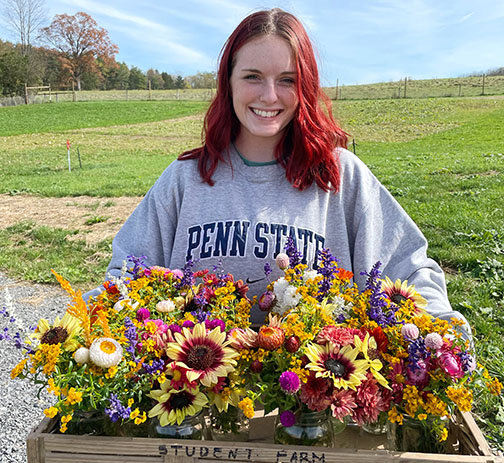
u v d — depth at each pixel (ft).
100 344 3.97
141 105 129.39
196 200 5.95
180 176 6.15
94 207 31.07
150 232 6.16
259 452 3.91
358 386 4.08
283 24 5.49
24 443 9.82
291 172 5.81
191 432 4.26
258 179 5.90
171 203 6.15
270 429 4.80
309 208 5.83
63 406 4.02
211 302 5.06
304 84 5.60
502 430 8.90
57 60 219.41
